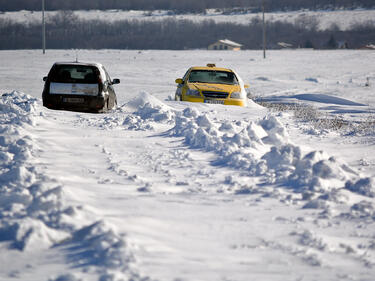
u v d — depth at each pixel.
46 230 14.25
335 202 21.11
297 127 47.06
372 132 44.94
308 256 14.47
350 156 34.16
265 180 24.73
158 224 16.52
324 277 12.84
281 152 27.77
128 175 24.55
